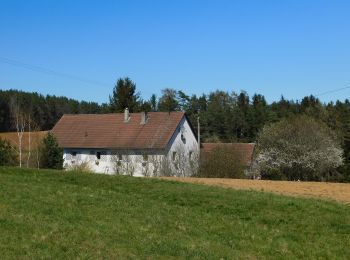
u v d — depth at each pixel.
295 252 12.09
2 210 12.62
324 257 11.91
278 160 53.31
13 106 94.44
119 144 58.69
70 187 17.44
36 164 43.88
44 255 9.78
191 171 42.41
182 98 103.19
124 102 78.75
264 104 110.25
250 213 15.29
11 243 10.23
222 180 24.06
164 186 18.84
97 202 14.90
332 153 53.78
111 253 10.31
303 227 14.16
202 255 10.89
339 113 83.31
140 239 11.49
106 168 56.56
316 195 19.38
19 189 15.73
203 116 98.56
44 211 13.03
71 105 117.38
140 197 16.81
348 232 13.91
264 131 56.28
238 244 12.23
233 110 101.75
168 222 13.45
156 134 58.28
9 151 43.78
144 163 45.88
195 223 13.74
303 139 53.38
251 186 21.45
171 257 10.55
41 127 108.69
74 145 61.59
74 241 10.76
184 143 60.12
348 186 22.70
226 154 40.91
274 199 17.02
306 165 52.94
